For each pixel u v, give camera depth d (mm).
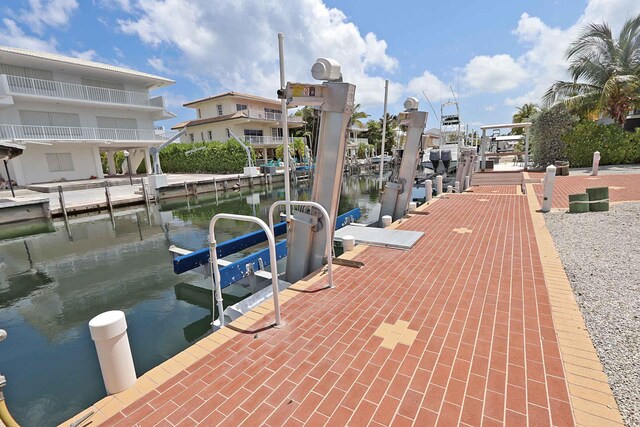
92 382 3336
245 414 1939
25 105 20047
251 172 24469
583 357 2301
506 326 2736
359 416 1885
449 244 5184
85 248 8805
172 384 2221
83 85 22328
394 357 2396
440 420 1831
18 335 4352
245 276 4559
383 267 4258
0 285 6305
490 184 14336
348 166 32406
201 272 5262
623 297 3143
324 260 4367
